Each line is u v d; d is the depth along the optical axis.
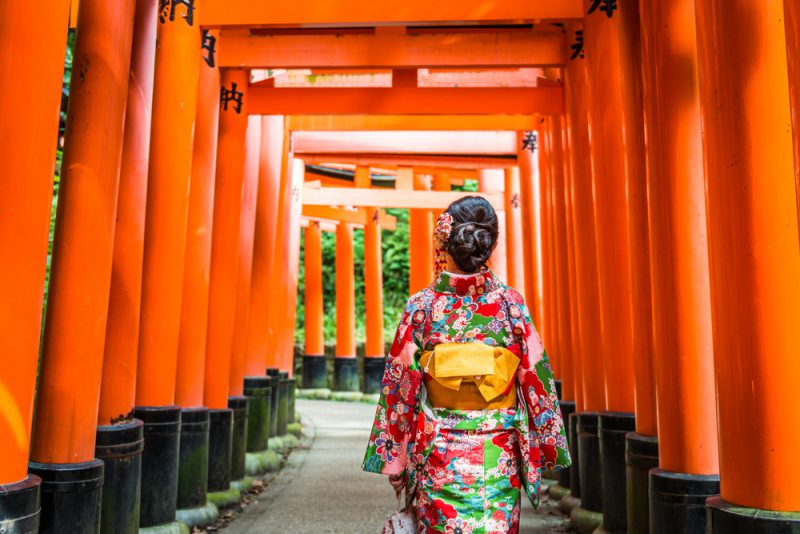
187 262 5.97
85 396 3.83
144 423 5.03
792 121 2.54
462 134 11.26
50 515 3.61
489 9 5.91
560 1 5.86
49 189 3.18
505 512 2.42
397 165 13.23
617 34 5.54
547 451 2.52
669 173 3.95
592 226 6.07
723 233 3.00
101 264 3.92
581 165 6.22
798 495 2.78
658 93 4.02
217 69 6.36
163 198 5.38
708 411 3.82
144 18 4.79
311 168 15.72
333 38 6.87
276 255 10.97
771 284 2.86
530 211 10.20
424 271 14.08
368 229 16.38
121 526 4.27
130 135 4.68
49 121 3.15
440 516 2.41
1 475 2.95
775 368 2.83
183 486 5.64
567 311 7.45
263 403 8.45
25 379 3.04
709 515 2.98
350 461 8.91
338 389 16.77
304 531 5.48
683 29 3.94
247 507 6.36
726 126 2.99
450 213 2.64
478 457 2.45
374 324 16.23
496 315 2.55
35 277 3.09
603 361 5.70
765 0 2.94
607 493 5.12
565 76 7.34
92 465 3.76
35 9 3.09
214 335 6.70
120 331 4.48
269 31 7.08
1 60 3.02
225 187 6.96
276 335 10.96
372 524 5.68
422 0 5.95
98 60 3.97
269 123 9.20
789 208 2.88
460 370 2.47
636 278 4.62
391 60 6.86
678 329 3.88
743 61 2.95
